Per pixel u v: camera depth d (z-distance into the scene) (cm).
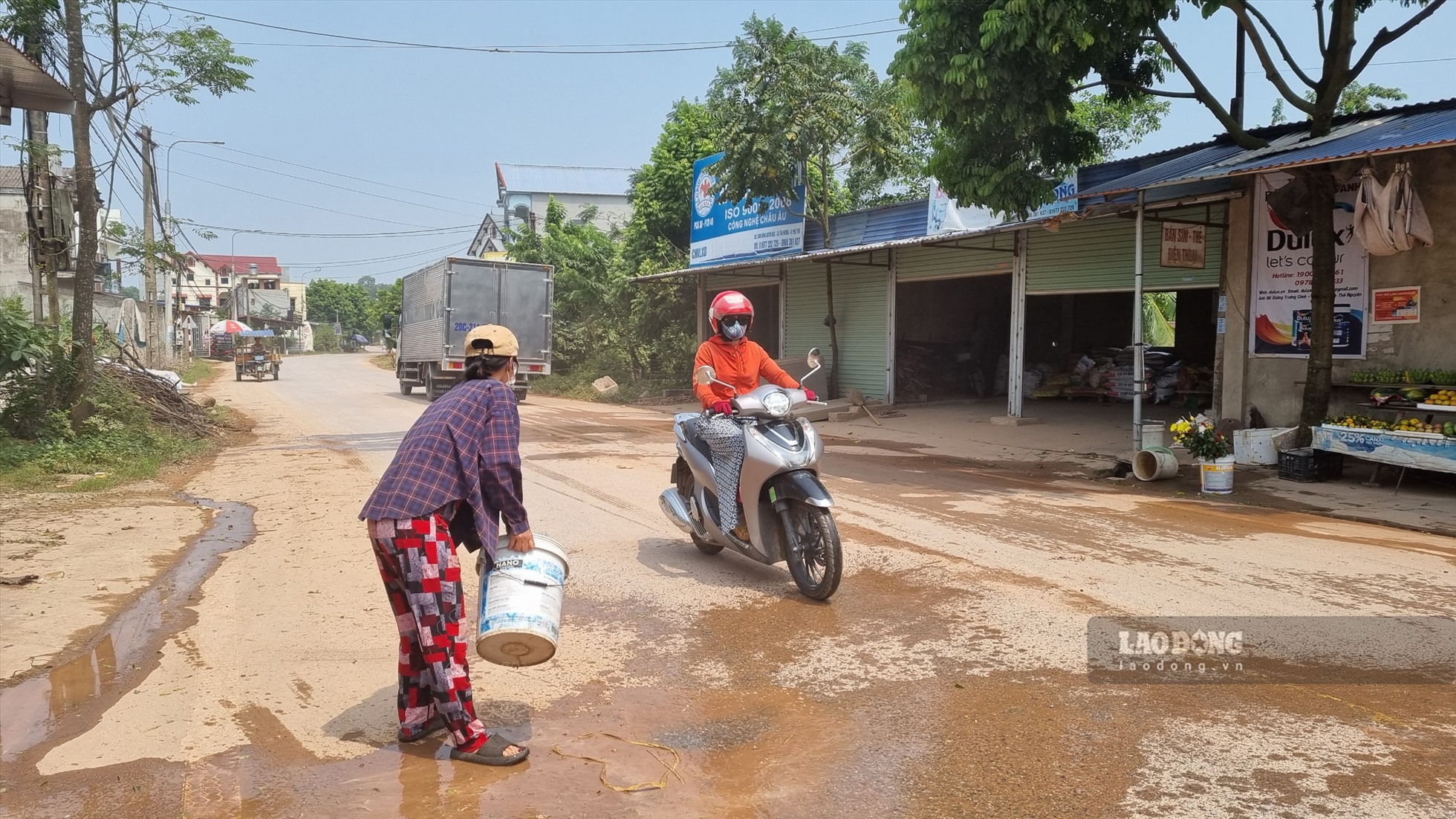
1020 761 347
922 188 2712
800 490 554
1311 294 1054
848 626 514
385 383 3291
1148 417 1580
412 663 366
